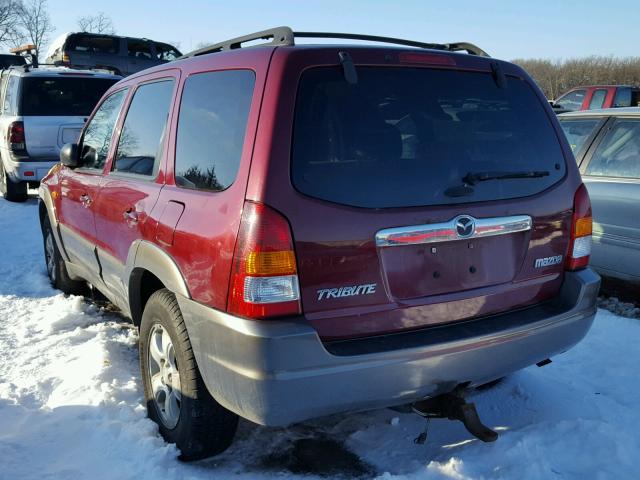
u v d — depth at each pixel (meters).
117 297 4.04
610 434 3.18
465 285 2.84
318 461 3.09
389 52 2.82
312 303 2.51
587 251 3.24
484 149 2.95
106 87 10.76
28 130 10.10
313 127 2.58
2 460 3.00
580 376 4.07
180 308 2.89
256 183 2.49
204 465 3.03
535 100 3.22
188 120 3.14
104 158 4.24
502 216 2.89
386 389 2.60
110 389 3.64
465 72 3.02
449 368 2.71
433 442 3.23
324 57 2.67
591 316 3.19
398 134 2.74
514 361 2.91
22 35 44.12
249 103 2.67
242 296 2.48
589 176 5.64
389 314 2.66
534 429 3.20
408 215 2.66
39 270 6.57
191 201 2.89
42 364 4.16
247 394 2.50
